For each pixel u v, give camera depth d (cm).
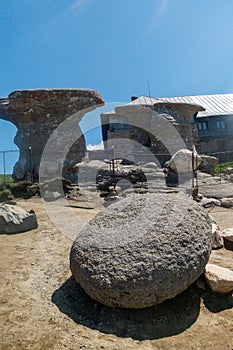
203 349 290
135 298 327
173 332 315
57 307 357
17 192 1042
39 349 286
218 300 364
